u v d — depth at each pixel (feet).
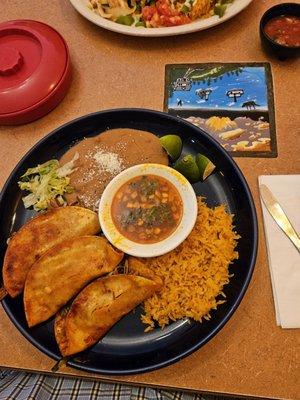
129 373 0.97
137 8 1.53
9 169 1.35
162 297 1.07
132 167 1.17
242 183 1.15
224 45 1.48
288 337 1.04
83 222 1.14
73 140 1.32
